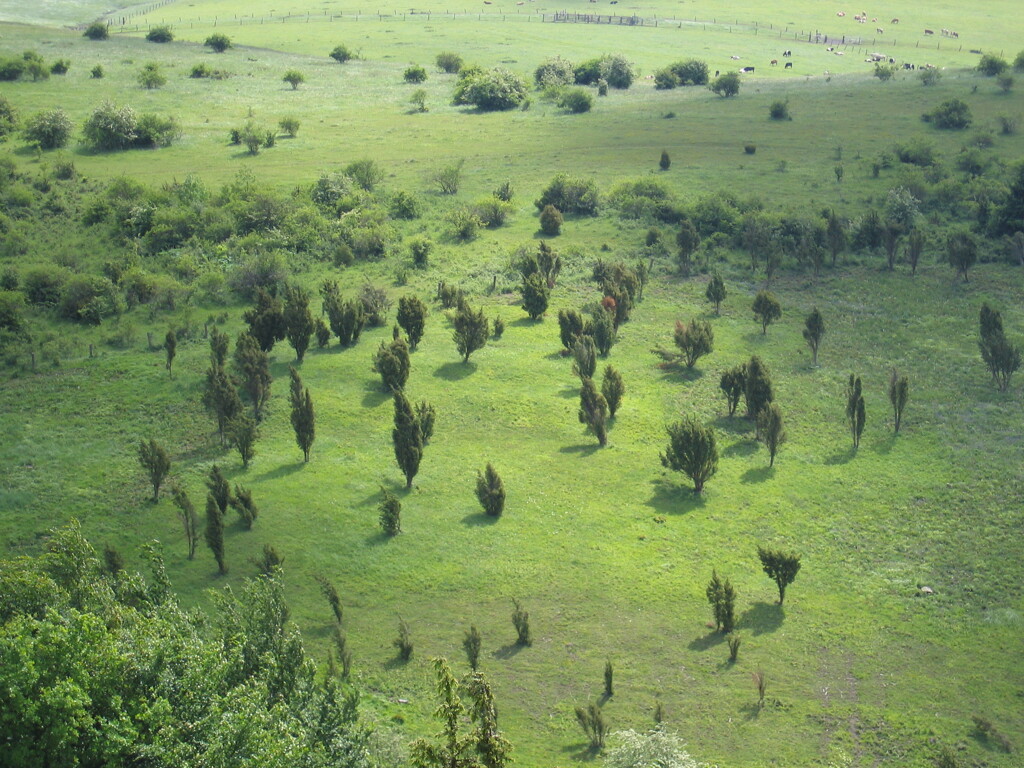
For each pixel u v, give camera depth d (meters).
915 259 88.56
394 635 45.72
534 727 39.91
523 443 62.84
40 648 30.83
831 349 75.75
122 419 65.94
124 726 28.92
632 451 61.78
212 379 64.31
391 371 67.69
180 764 28.19
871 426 64.81
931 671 43.41
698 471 56.62
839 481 58.69
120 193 103.31
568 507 55.88
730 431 64.31
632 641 45.28
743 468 60.09
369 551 51.75
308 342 74.81
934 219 98.75
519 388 69.50
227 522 54.06
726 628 45.59
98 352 75.31
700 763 35.66
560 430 64.25
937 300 83.56
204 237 96.81
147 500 56.66
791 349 75.81
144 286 84.06
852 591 49.00
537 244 97.38
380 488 57.53
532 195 110.94
